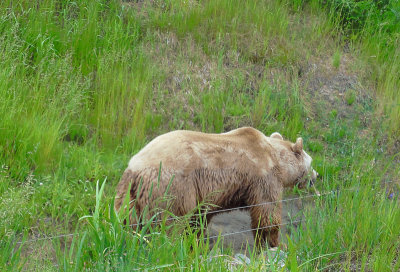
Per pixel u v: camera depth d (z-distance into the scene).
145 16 14.05
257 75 13.68
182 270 6.05
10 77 11.20
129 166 7.73
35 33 12.28
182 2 14.43
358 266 7.44
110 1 13.96
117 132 11.40
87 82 11.87
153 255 6.23
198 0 15.05
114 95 11.95
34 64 11.80
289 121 12.77
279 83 13.64
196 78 13.10
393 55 15.17
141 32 13.59
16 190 9.06
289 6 15.92
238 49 13.97
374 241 7.80
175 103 12.46
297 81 13.91
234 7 14.66
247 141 8.73
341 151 12.25
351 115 13.60
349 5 15.86
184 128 12.09
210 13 14.41
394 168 11.94
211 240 9.14
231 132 8.88
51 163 9.92
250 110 12.83
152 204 7.48
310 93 13.84
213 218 9.98
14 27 11.70
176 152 7.79
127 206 6.51
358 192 8.72
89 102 11.76
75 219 8.85
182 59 13.34
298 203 10.48
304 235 7.66
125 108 11.95
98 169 10.05
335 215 8.16
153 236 6.47
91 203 9.30
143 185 7.49
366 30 15.48
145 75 12.49
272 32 14.51
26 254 7.50
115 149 10.94
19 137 10.02
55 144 10.20
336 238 7.86
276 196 8.89
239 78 13.28
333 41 15.27
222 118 12.38
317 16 15.80
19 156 9.73
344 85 14.23
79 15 13.26
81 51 12.39
